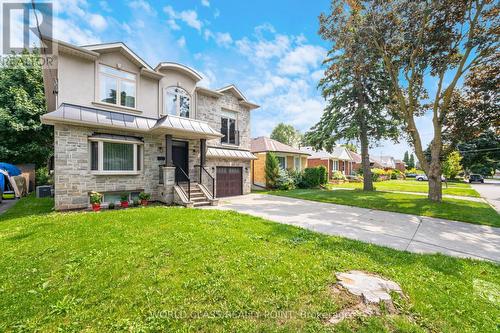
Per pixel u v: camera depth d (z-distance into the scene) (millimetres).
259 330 2271
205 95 12711
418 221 7340
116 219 6125
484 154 26984
